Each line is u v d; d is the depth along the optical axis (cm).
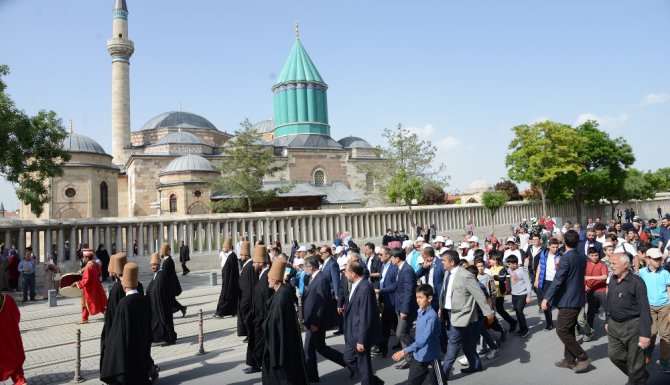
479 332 916
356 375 921
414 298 961
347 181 6247
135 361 815
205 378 939
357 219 3675
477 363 902
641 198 6538
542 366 916
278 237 3341
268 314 761
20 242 2425
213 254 2997
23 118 2450
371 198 5872
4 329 862
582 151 4931
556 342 1083
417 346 733
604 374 856
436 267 1086
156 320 1180
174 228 3181
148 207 5250
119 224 2744
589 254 1096
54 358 1127
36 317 1616
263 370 768
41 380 962
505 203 4650
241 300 1202
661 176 8612
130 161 5450
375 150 4406
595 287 1069
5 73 2400
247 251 1223
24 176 2550
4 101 2359
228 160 4266
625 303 737
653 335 844
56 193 4553
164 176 4775
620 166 5175
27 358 1130
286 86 6681
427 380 886
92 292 1503
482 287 1023
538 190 5128
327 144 6425
